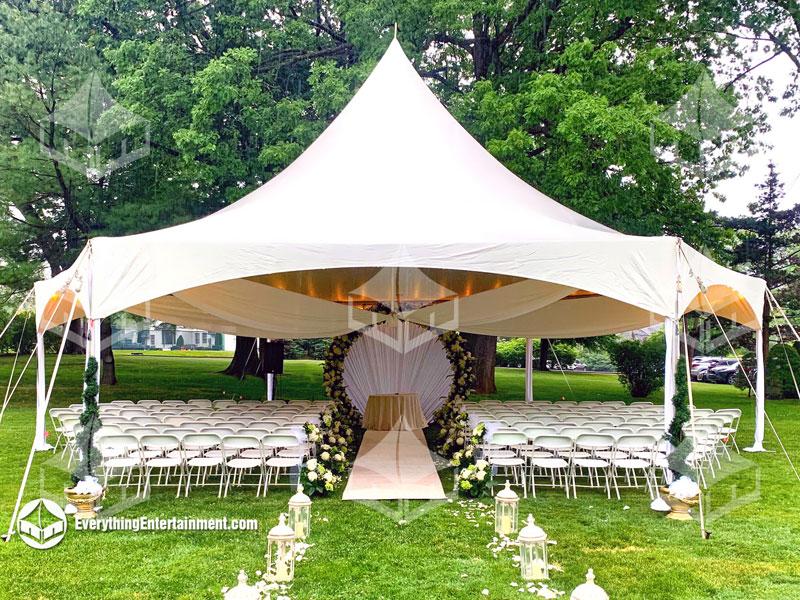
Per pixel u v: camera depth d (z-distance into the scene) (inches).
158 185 528.1
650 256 246.4
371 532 209.0
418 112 341.1
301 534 199.5
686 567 178.7
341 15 515.8
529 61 534.9
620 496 260.8
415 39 523.8
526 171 479.8
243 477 291.9
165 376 730.8
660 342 615.5
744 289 323.9
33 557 185.6
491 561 182.7
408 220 278.7
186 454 267.7
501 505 205.3
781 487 275.9
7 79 510.3
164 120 524.1
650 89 477.1
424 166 315.6
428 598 157.1
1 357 838.5
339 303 429.4
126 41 518.3
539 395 639.8
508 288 411.2
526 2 526.3
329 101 498.6
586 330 460.8
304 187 308.5
